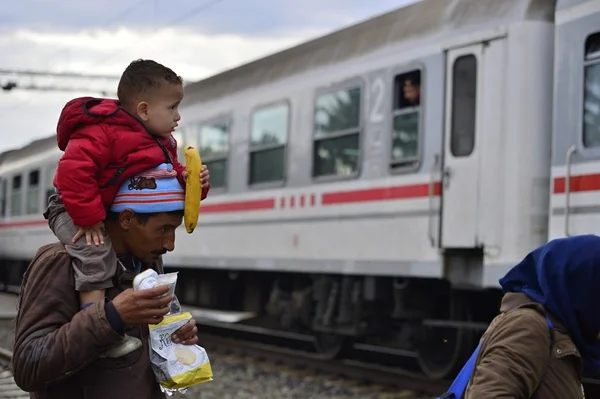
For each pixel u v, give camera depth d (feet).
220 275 40.68
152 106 7.54
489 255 22.76
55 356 6.70
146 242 7.60
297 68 31.35
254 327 44.62
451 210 24.04
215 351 35.14
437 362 26.99
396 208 25.96
